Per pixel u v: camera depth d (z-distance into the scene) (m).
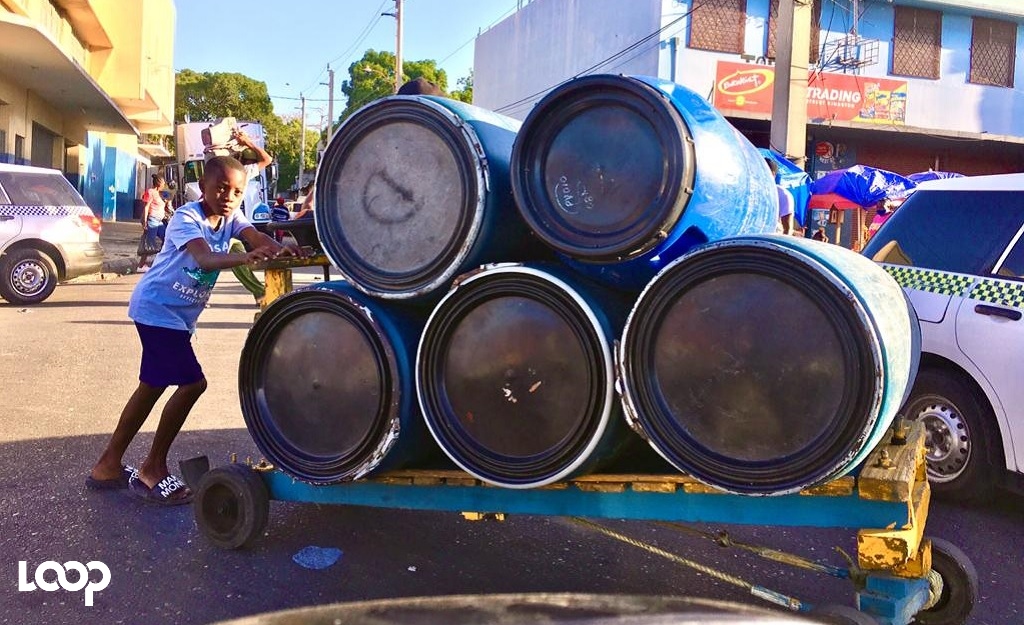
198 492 3.87
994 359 4.65
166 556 3.84
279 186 67.81
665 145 2.81
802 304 2.58
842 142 21.58
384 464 3.34
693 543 4.24
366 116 3.36
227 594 3.50
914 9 22.11
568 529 4.36
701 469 2.73
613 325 2.99
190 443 5.59
